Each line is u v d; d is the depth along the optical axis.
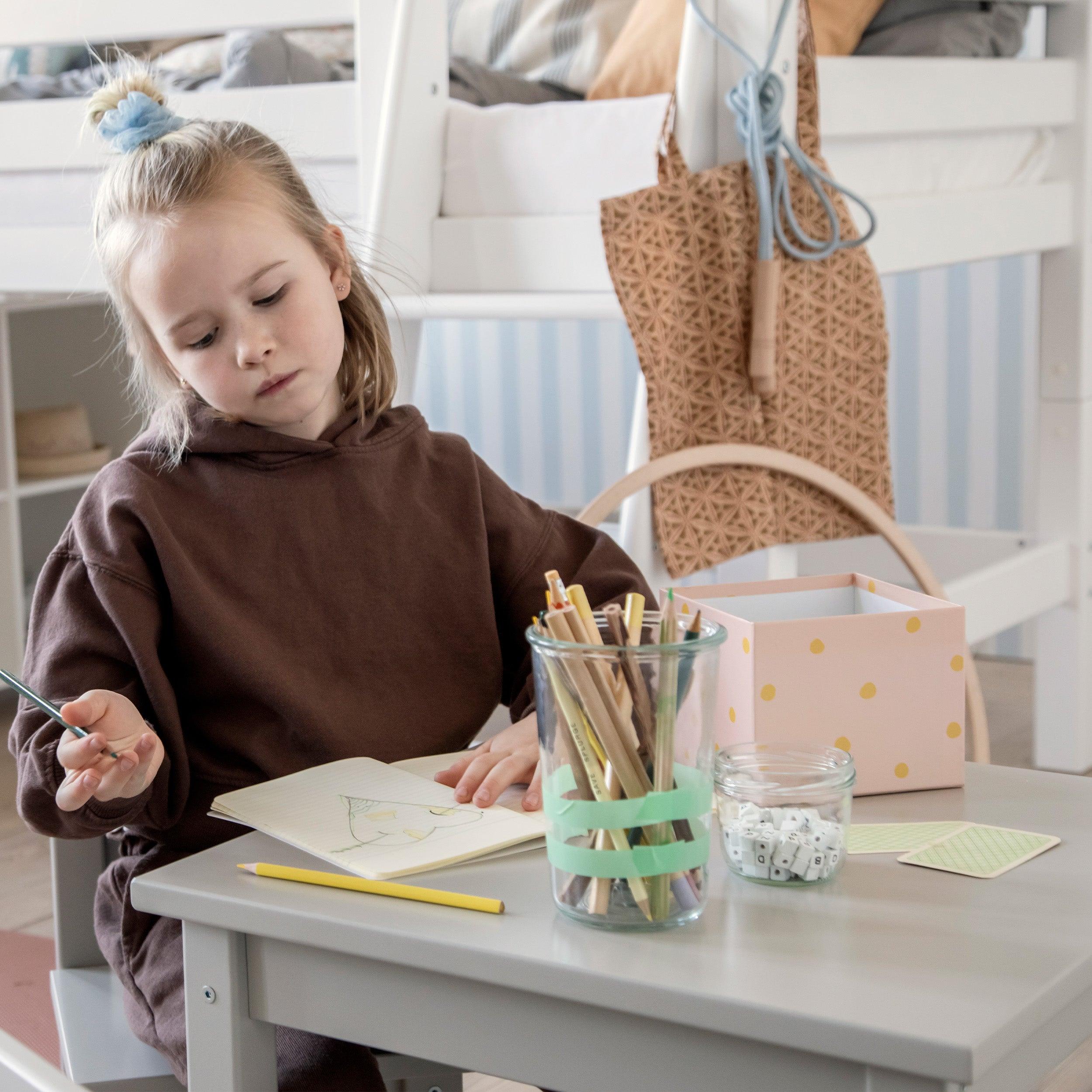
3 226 2.14
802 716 0.84
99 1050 0.93
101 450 3.05
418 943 0.62
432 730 1.04
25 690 0.82
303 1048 0.84
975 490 3.03
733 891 0.68
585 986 0.58
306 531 1.03
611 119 1.61
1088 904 0.65
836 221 1.57
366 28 1.73
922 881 0.69
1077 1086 1.40
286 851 0.74
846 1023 0.53
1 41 2.06
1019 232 2.11
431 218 1.71
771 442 1.59
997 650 3.10
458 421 3.61
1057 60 2.18
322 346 1.00
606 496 1.40
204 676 1.00
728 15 1.55
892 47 1.92
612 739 0.62
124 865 1.01
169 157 0.98
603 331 3.36
